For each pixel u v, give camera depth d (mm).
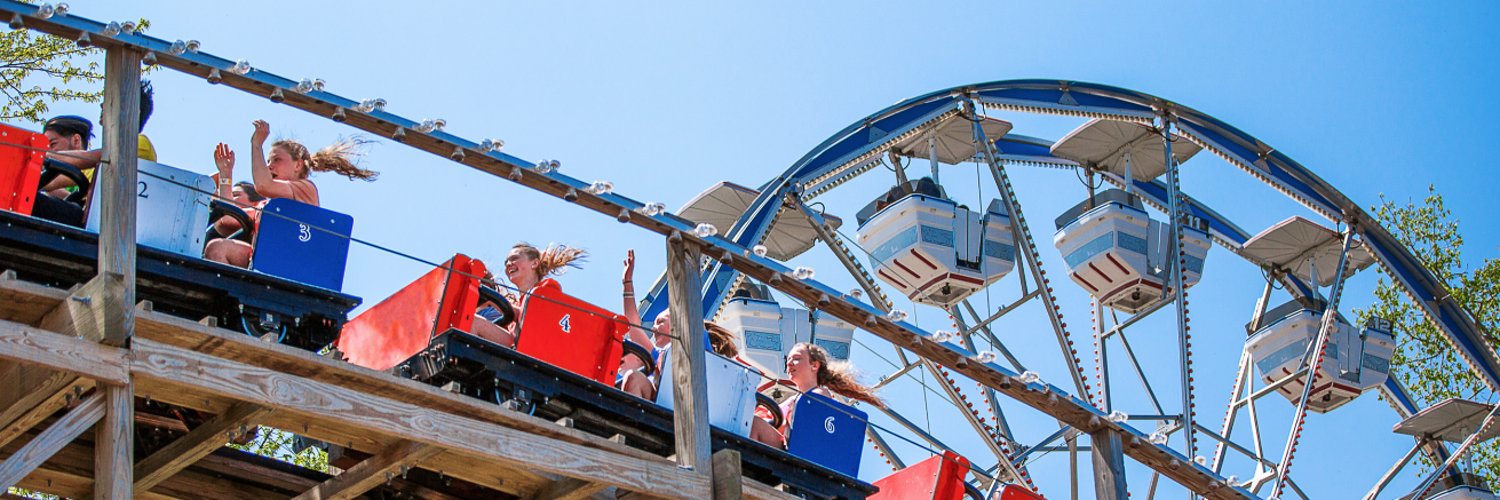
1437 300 28594
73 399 9391
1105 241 25359
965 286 23984
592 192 11656
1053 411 14000
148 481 10375
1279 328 27188
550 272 12445
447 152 11281
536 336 11305
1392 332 28750
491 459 10344
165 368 9336
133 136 9820
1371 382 28047
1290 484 25734
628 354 12516
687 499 11234
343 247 11000
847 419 13070
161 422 10945
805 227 24766
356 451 11211
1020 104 24875
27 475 9789
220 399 9883
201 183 10570
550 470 10539
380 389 10234
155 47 10117
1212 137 26531
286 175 11820
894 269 23984
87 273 10172
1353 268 30094
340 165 12133
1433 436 27156
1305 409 25344
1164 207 28328
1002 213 24781
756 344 21469
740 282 21797
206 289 10461
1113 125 26453
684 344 11828
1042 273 23609
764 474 12500
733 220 23219
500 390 11031
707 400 11898
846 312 12883
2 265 9953
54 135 11078
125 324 9289
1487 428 26844
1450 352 33000
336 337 10984
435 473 11773
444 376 10898
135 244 9602
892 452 22672
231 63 10477
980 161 25859
